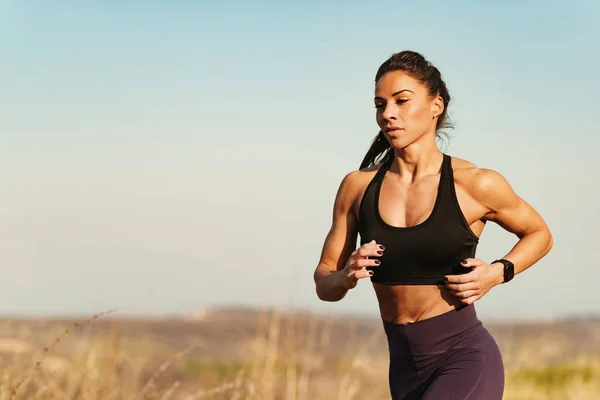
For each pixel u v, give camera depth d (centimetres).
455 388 371
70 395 611
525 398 880
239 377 702
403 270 389
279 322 740
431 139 398
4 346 659
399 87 388
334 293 399
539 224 403
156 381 812
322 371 809
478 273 379
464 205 388
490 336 394
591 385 894
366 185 408
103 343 708
